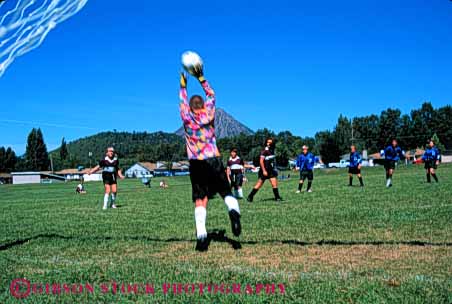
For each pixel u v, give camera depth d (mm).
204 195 5941
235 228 5695
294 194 16609
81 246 6480
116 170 13602
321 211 9875
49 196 26188
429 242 5930
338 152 110875
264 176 13727
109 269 5012
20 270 5121
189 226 8242
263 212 10203
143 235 7305
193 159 5789
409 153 119125
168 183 46312
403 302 3674
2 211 13945
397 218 8242
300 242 6188
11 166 138875
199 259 5418
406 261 4984
